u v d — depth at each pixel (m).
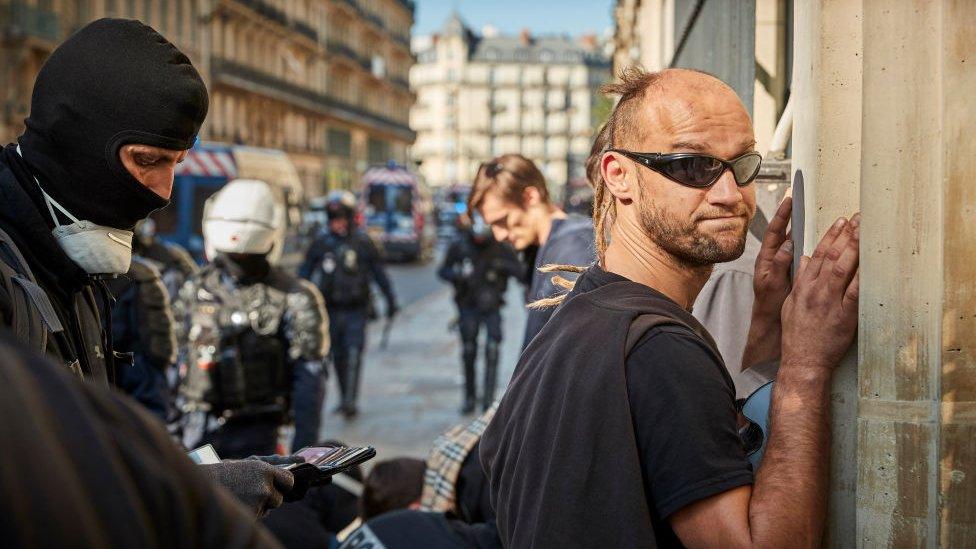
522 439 1.43
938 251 1.48
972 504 1.49
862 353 1.50
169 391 3.75
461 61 130.88
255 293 3.87
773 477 1.38
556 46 133.75
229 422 3.84
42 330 1.41
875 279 1.49
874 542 1.51
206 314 3.84
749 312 1.93
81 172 1.62
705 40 3.86
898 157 1.48
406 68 88.62
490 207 3.51
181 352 3.89
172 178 1.72
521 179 3.46
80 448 0.61
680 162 1.44
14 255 1.48
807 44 1.59
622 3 15.11
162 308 3.65
